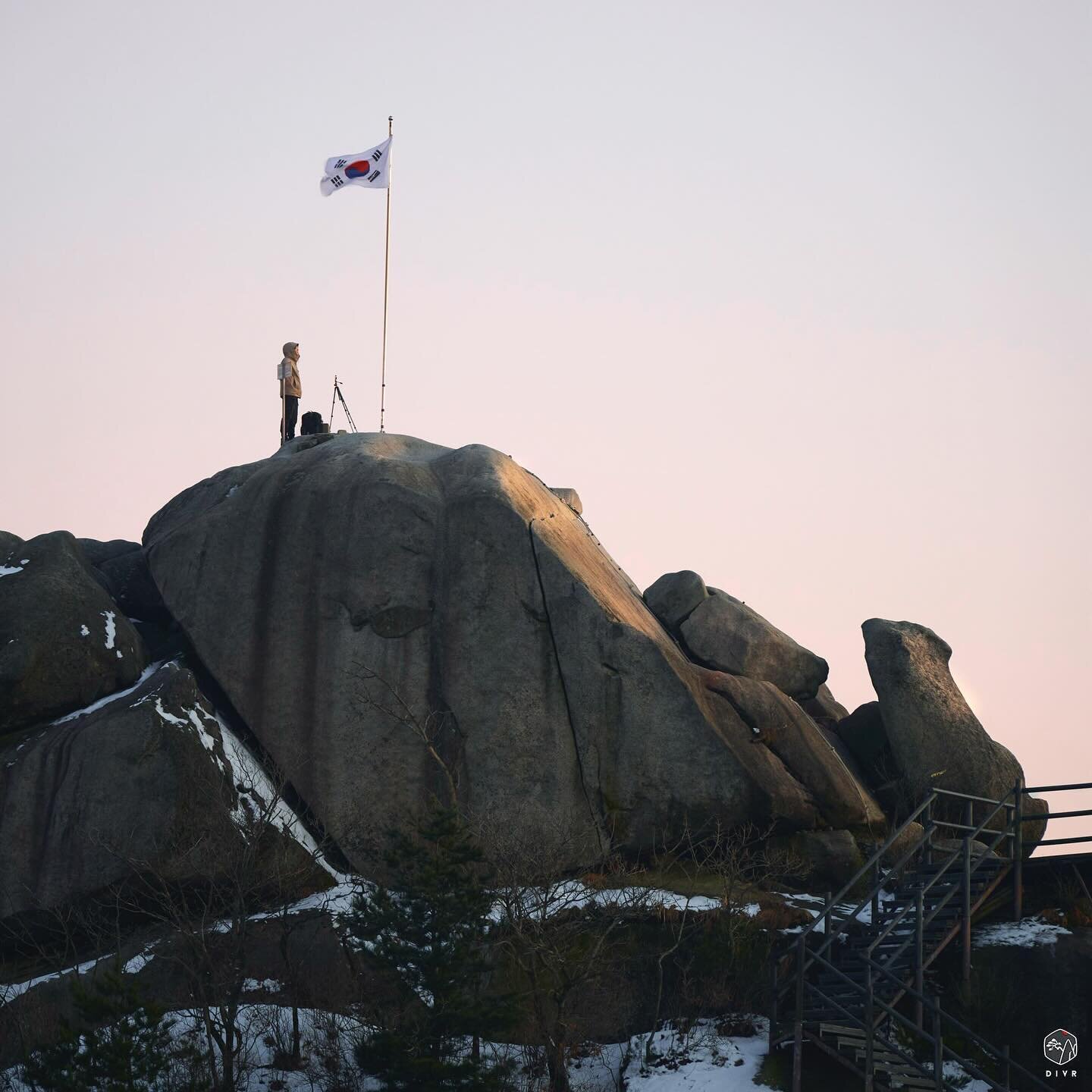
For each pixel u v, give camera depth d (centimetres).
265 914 10519
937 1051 8562
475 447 13050
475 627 11812
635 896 10494
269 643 11881
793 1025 9156
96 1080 8256
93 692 11500
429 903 8975
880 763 12594
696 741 11519
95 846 10469
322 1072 9338
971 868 10038
